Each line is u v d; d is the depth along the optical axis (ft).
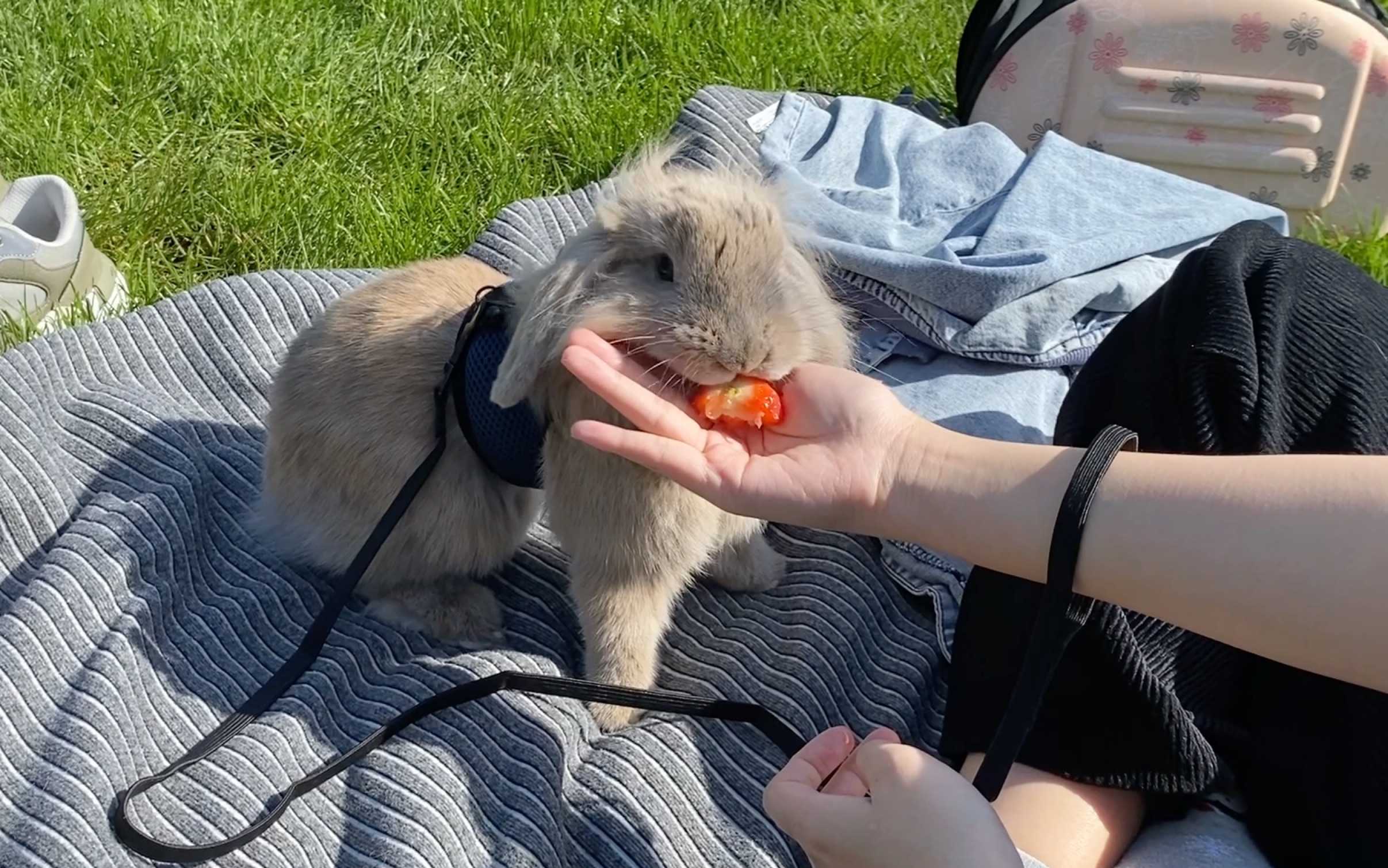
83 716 2.07
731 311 1.89
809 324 2.03
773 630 2.54
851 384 1.91
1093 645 1.88
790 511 1.86
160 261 3.52
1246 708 2.04
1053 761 1.95
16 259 3.05
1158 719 1.85
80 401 2.80
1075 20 3.70
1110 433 1.63
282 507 2.54
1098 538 1.57
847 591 2.63
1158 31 3.65
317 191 3.65
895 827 1.47
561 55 4.36
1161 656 1.93
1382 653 1.39
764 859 2.09
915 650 2.58
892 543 2.70
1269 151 3.74
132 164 3.75
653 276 1.98
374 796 2.08
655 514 2.20
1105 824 1.94
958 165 3.48
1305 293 2.00
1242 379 1.89
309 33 4.31
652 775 2.17
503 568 2.71
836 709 2.41
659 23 4.44
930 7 4.76
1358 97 3.60
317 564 2.56
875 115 3.68
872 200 3.32
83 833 1.91
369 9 4.45
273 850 1.98
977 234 3.19
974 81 3.92
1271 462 1.52
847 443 1.85
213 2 4.32
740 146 3.60
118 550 2.35
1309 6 3.54
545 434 2.27
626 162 2.47
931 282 2.93
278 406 2.51
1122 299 3.01
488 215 3.71
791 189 2.68
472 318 2.31
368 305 2.49
